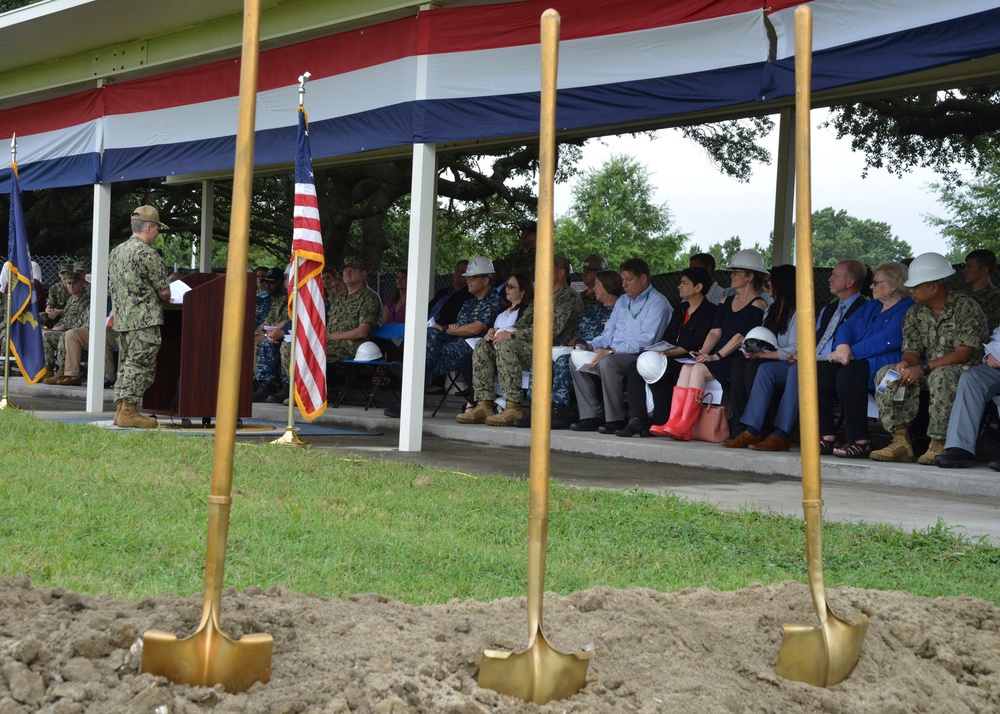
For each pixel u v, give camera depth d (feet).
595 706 8.01
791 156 38.96
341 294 42.19
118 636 8.22
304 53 33.01
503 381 34.91
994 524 19.44
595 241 217.97
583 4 26.81
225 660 7.79
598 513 19.25
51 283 69.56
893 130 71.36
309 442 30.60
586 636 9.33
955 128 59.41
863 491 23.88
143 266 31.50
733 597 11.09
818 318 29.14
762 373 28.81
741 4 24.25
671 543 16.92
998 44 20.33
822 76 22.82
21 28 37.63
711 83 24.80
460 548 15.44
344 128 31.76
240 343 8.14
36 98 44.04
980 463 27.22
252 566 13.61
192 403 32.09
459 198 76.64
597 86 26.66
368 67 31.07
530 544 8.24
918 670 9.38
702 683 8.57
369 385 45.11
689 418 30.37
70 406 43.27
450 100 29.04
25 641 7.69
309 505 18.78
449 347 38.70
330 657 8.38
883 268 27.61
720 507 20.56
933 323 26.22
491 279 39.68
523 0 27.86
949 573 15.23
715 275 43.21
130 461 22.91
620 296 34.71
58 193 80.79
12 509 16.46
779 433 28.53
